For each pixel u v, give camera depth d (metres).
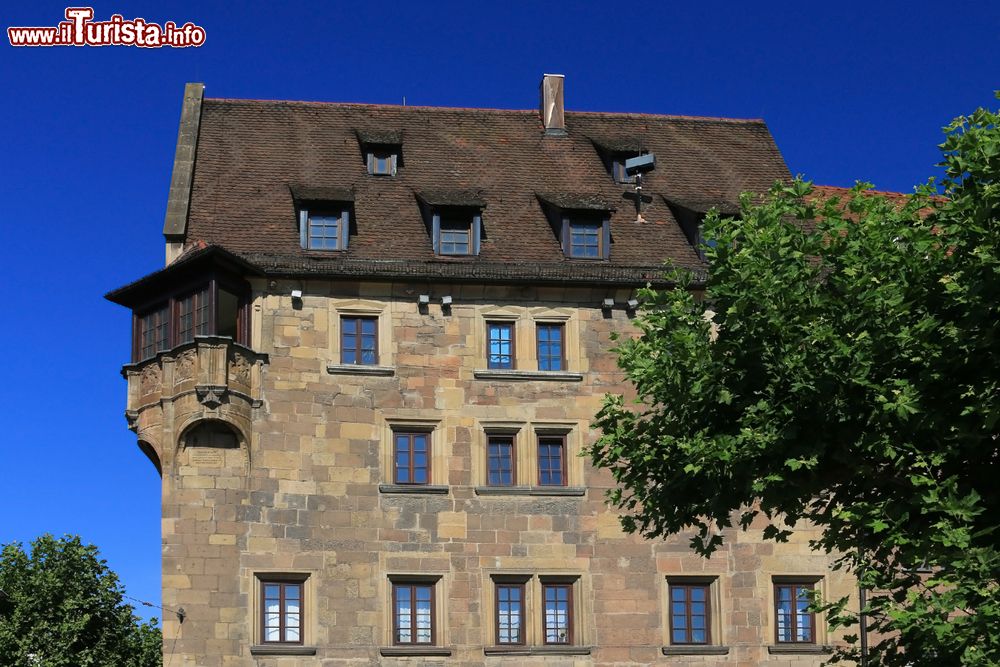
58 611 64.75
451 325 46.59
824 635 46.00
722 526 33.47
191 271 44.97
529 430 46.28
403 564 44.94
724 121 55.50
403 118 52.97
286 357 45.50
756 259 32.91
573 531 45.81
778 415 32.16
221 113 51.66
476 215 48.22
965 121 32.16
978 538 30.08
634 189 51.72
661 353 34.09
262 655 43.62
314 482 44.97
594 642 45.25
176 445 44.22
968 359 30.73
